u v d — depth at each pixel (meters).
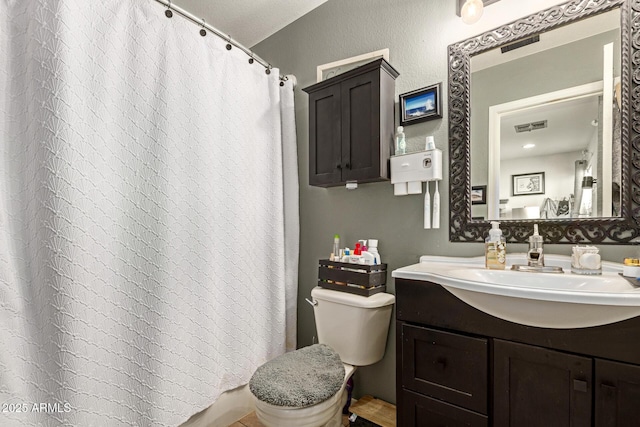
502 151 1.24
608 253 1.02
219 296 1.46
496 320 0.89
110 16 1.10
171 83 1.27
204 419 1.37
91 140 1.04
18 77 0.97
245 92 1.61
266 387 1.09
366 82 1.42
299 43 1.93
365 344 1.39
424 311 1.04
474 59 1.30
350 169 1.47
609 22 1.04
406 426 1.06
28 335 0.94
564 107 1.11
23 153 0.96
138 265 1.16
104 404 1.05
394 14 1.54
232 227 1.52
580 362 0.76
